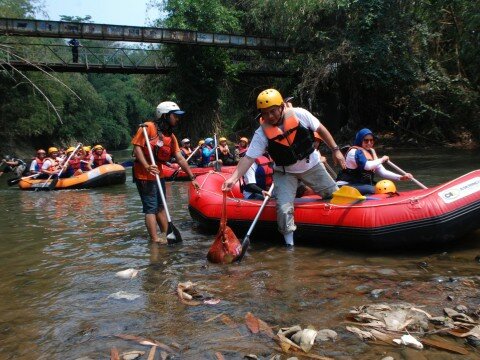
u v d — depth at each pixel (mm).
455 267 3436
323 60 19188
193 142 23641
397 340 2297
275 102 3967
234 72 22594
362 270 3475
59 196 9227
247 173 5004
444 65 19141
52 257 4227
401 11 18484
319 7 19500
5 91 27219
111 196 8820
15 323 2730
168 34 20031
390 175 4945
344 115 22328
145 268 3758
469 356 2131
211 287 3223
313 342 2307
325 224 4191
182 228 5348
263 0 21391
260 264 3766
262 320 2619
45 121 29891
